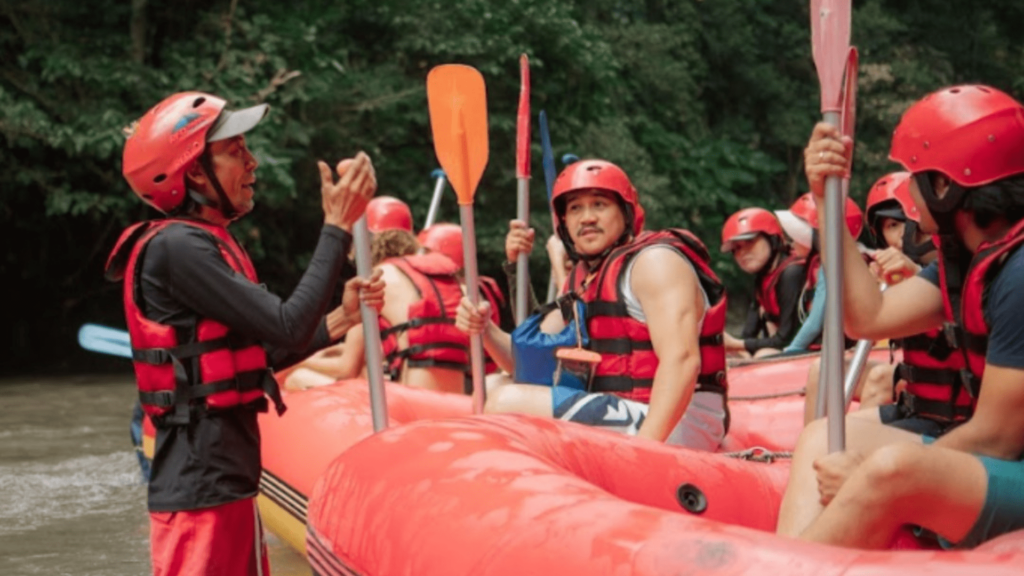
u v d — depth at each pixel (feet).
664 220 58.95
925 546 6.82
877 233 12.70
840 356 7.09
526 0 50.06
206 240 8.41
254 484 8.60
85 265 46.68
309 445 13.71
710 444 11.35
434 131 10.75
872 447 7.92
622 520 5.89
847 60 7.11
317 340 9.29
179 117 8.58
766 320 22.17
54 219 46.26
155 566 8.43
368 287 9.21
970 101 6.96
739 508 8.75
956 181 6.92
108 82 40.88
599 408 10.71
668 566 5.40
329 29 47.73
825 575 4.98
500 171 49.73
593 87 54.08
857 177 72.95
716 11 71.82
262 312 8.25
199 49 43.75
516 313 14.47
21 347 46.37
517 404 10.98
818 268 20.16
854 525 6.28
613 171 11.32
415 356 16.42
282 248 48.60
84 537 15.78
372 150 46.88
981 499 6.29
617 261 11.10
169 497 8.34
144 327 8.36
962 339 7.18
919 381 9.77
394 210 19.61
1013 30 86.94
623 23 67.36
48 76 40.42
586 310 11.31
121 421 27.76
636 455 8.55
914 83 75.15
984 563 4.76
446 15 48.44
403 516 7.02
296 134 42.96
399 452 7.77
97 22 43.78
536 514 6.25
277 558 14.96
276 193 42.47
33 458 22.26
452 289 16.69
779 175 73.46
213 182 8.73
